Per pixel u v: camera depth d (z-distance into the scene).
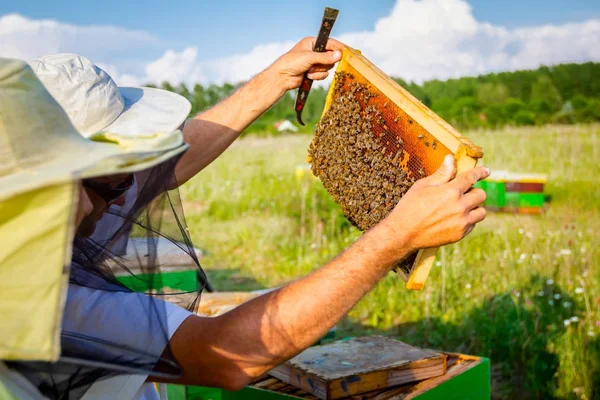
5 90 1.09
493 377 4.14
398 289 5.47
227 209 9.61
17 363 1.18
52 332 1.02
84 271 1.47
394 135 1.86
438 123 1.66
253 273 6.90
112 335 1.39
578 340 4.20
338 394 1.98
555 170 10.25
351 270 1.51
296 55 2.29
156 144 1.25
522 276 5.39
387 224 1.53
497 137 14.72
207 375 1.51
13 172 1.10
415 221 1.50
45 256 1.02
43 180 0.99
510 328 4.49
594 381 3.89
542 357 4.18
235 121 2.34
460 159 1.58
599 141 12.25
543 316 4.62
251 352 1.48
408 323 5.05
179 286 1.99
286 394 2.06
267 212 9.20
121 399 1.52
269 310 1.49
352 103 2.03
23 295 1.02
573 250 5.83
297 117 2.48
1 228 1.02
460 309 5.00
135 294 1.47
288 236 7.87
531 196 8.16
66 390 1.27
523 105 24.84
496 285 5.31
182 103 1.82
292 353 1.51
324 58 2.24
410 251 1.54
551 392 3.88
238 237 8.16
